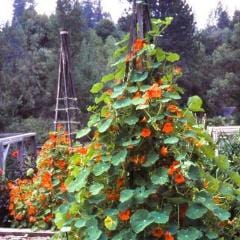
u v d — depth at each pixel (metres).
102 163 1.82
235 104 18.02
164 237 1.71
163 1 19.05
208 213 1.78
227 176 2.03
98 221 1.82
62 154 3.65
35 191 3.65
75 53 16.92
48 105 15.75
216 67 19.02
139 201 1.73
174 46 18.78
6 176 5.20
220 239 1.79
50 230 3.58
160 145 1.81
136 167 1.82
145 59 1.90
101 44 18.50
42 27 18.09
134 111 1.83
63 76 6.01
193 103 1.92
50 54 16.52
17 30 15.98
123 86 1.86
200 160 1.87
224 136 4.17
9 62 15.26
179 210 1.76
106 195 1.83
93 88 1.99
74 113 6.05
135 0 1.98
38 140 11.76
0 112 13.92
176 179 1.72
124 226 1.77
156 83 1.84
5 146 5.99
